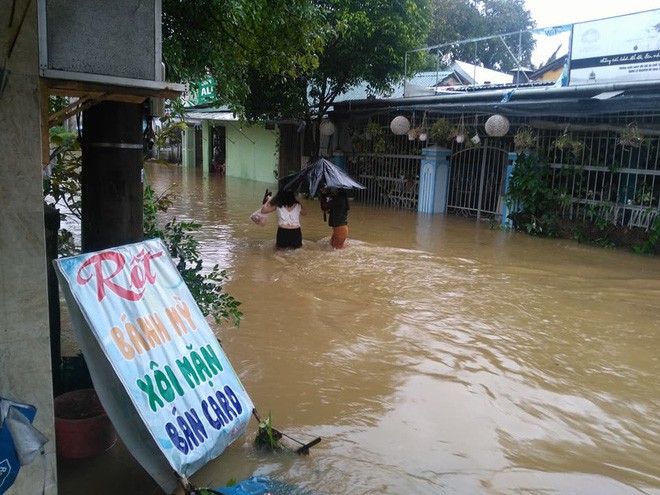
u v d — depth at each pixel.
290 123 20.64
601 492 3.56
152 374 3.15
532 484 3.62
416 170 16.42
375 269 9.06
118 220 3.81
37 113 2.56
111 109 3.70
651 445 4.13
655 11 10.16
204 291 4.77
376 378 5.07
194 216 13.80
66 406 3.70
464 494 3.49
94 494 3.34
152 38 3.12
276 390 4.77
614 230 11.64
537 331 6.46
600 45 11.05
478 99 13.38
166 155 31.92
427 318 6.75
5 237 2.55
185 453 3.12
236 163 25.27
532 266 9.69
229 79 6.83
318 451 3.88
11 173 2.54
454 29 28.52
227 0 5.69
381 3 15.22
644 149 11.39
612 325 6.75
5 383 2.63
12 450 2.48
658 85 10.09
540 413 4.55
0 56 2.45
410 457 3.87
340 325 6.38
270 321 6.42
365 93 19.11
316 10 6.88
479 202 14.68
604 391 4.98
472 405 4.64
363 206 16.75
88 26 2.94
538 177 12.59
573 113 11.29
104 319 3.06
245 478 3.55
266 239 11.19
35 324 2.67
